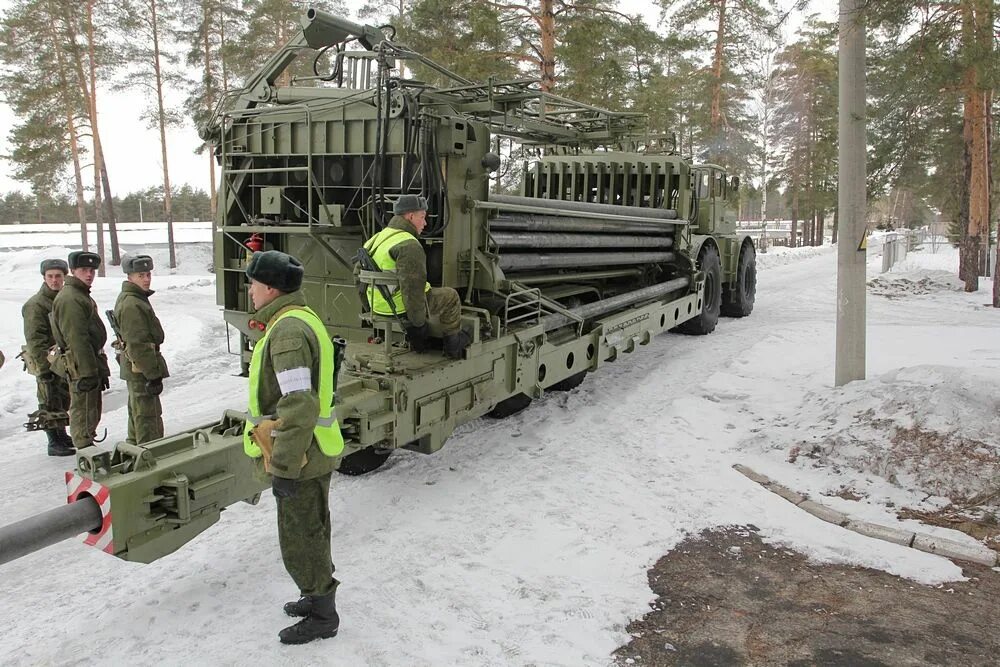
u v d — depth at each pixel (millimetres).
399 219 4453
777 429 5961
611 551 4055
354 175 5398
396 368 4539
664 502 4746
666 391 7625
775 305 14875
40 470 5633
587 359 6910
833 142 36062
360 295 4953
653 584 3770
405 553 3980
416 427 4523
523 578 3721
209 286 21438
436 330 4766
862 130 6395
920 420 5160
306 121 5520
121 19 26906
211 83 27500
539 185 9859
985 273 20234
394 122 4996
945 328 11016
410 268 4297
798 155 40125
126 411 7250
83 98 27109
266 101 5777
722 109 26797
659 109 18750
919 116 8523
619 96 18344
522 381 5703
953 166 19188
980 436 4887
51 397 5898
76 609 3498
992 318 12797
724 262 12297
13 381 8445
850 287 6531
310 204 5160
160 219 74188
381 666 2967
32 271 27219
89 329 5496
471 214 5016
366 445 4109
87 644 3121
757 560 4043
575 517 4484
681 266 9523
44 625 3350
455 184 4883
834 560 4043
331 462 3055
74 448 6023
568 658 3080
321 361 2982
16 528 2689
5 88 26297
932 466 4820
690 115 28016
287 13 25781
